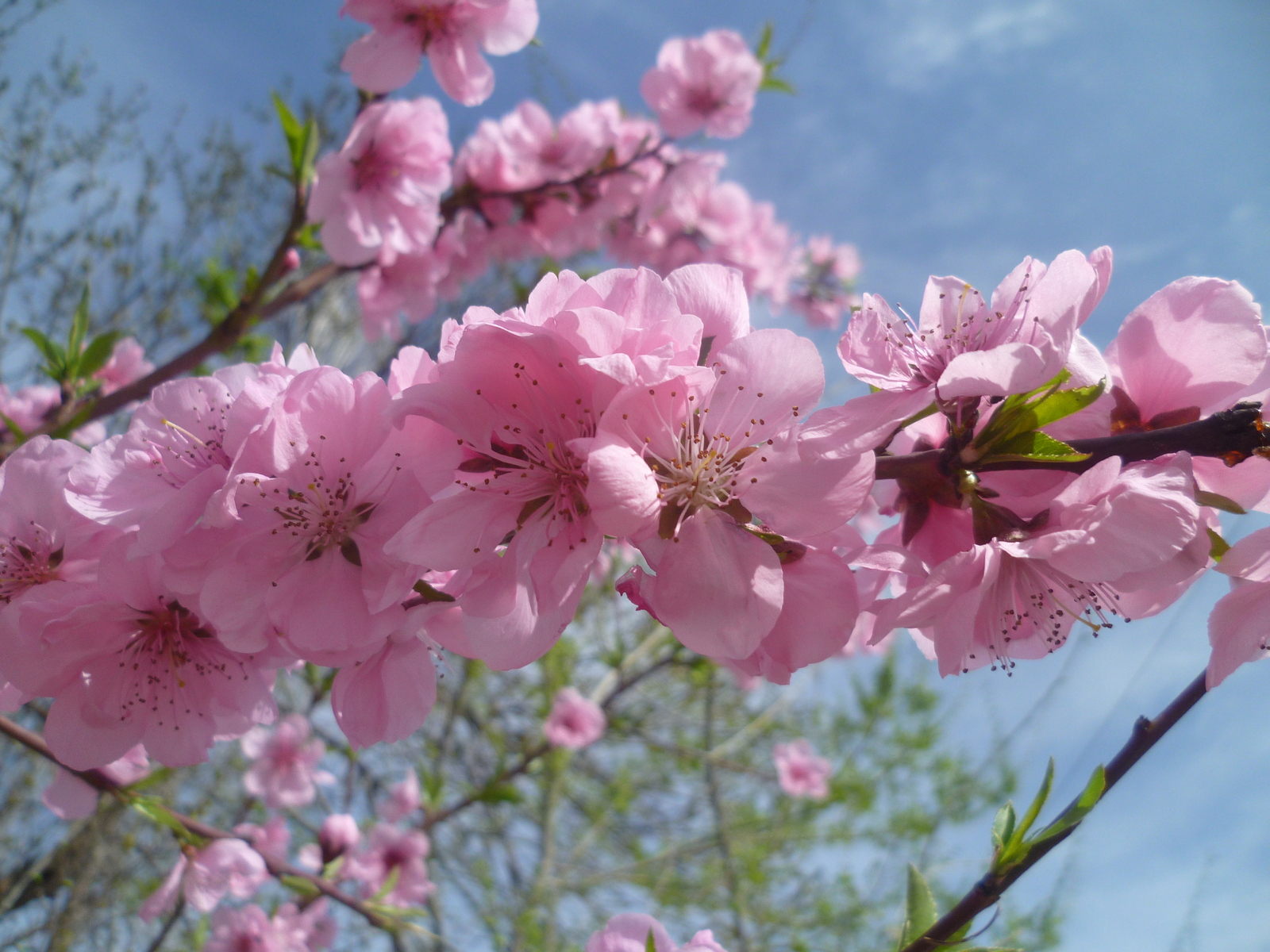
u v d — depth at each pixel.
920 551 0.19
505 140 0.53
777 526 0.18
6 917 0.61
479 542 0.18
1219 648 0.19
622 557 0.70
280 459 0.18
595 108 0.54
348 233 0.38
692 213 0.58
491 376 0.18
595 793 1.07
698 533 0.17
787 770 0.91
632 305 0.18
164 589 0.20
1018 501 0.19
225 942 0.44
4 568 0.20
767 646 0.18
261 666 0.20
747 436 0.18
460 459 0.18
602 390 0.17
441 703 0.94
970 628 0.18
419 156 0.40
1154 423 0.20
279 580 0.19
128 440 0.20
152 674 0.21
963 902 0.19
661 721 1.01
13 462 0.21
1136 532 0.18
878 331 0.20
